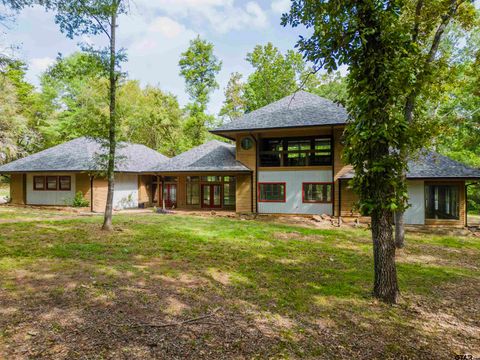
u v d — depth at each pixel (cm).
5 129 2506
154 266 755
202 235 1203
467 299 601
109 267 723
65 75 1202
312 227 1540
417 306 556
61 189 2152
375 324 477
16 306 484
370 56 544
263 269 766
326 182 1822
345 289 630
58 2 1005
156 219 1650
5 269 683
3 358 340
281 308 526
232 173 1994
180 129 3794
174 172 2052
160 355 361
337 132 1778
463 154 2411
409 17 1006
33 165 2122
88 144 2355
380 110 535
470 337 445
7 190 3781
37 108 3228
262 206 1950
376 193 554
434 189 1600
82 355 352
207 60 3394
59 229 1236
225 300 552
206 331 429
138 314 473
